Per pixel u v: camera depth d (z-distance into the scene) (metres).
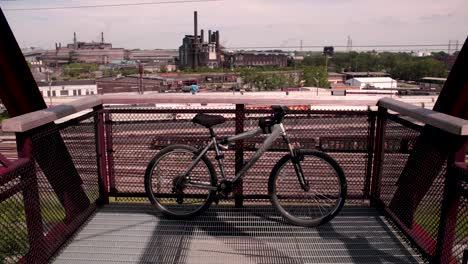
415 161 2.46
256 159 2.77
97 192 3.13
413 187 2.47
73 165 2.70
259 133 2.76
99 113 3.05
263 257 2.42
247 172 3.03
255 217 2.98
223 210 3.09
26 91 2.57
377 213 2.98
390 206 2.85
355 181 3.06
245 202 3.24
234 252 2.48
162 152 2.93
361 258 2.39
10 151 10.60
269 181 2.84
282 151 2.98
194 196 3.07
